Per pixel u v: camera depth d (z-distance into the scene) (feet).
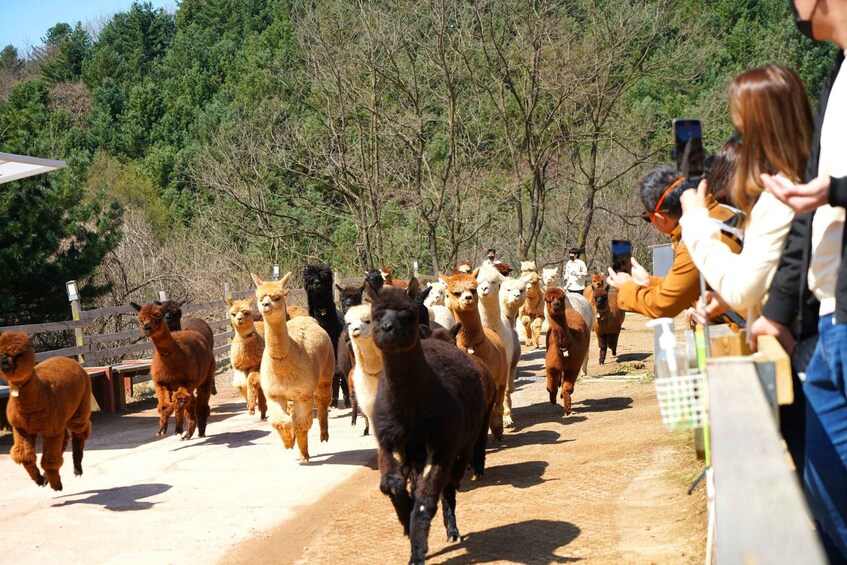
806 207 7.98
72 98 173.47
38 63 206.28
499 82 96.22
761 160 9.52
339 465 29.66
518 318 67.56
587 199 102.63
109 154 148.87
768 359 7.84
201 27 189.78
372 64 92.48
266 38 155.33
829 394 8.85
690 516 18.25
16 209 62.08
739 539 6.93
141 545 21.02
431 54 94.68
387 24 93.20
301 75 113.39
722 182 13.21
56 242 62.23
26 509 25.21
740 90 9.55
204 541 21.16
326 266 43.75
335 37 93.71
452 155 97.09
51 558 20.26
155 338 35.17
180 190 137.49
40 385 24.43
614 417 34.50
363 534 20.80
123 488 27.40
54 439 25.44
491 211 102.83
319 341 32.32
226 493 26.17
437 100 105.19
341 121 97.50
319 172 98.17
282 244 102.12
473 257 111.45
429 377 16.87
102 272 86.02
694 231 9.70
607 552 16.98
